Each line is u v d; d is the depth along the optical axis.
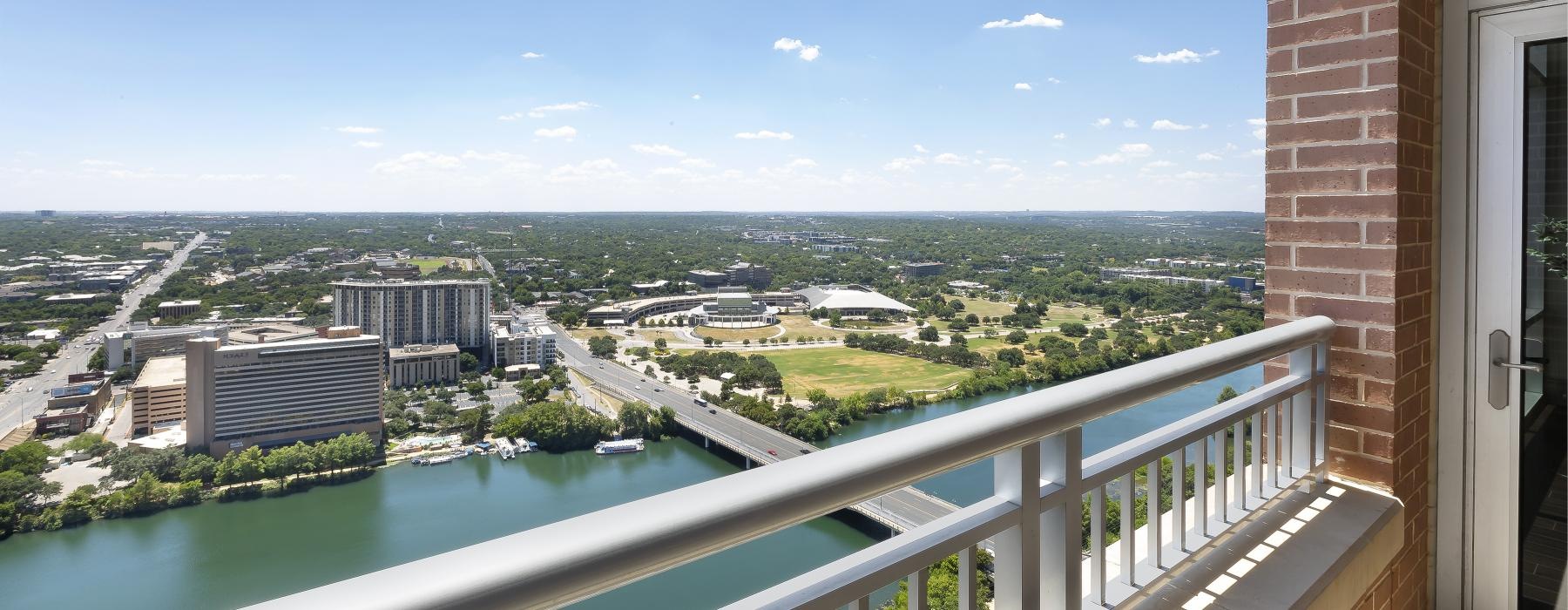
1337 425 2.30
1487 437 2.44
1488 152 2.37
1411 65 2.22
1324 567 1.73
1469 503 2.48
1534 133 2.31
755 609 0.74
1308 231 2.34
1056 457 1.15
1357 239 2.23
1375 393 2.22
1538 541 2.37
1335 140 2.27
